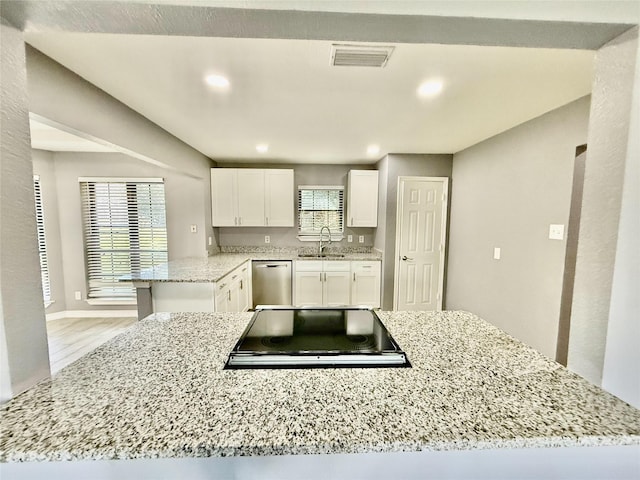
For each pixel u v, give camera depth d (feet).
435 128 8.74
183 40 4.38
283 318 4.42
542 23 2.67
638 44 2.59
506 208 8.99
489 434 2.12
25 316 2.65
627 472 2.38
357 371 2.98
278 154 12.60
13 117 2.56
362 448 2.05
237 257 13.29
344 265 13.56
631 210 2.68
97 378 2.83
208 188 13.46
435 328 4.16
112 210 13.21
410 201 12.71
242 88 6.04
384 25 2.77
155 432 2.12
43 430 2.14
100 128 6.17
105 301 13.39
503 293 9.17
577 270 3.14
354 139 10.07
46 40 4.40
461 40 3.03
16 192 2.57
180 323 4.38
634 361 2.73
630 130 2.65
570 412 2.36
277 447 2.03
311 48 4.59
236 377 2.87
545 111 7.34
